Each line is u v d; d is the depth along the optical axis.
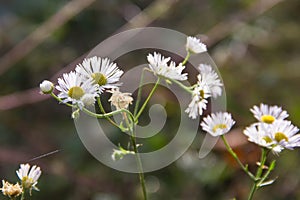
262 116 0.65
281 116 0.65
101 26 1.20
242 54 1.19
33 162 0.99
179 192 0.99
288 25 1.28
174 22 1.23
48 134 1.06
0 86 1.12
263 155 0.63
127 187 1.00
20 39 1.17
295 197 1.00
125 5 1.21
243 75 1.16
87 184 0.99
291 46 1.25
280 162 1.02
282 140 0.62
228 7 1.26
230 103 1.11
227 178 1.01
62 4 1.21
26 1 1.21
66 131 1.06
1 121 1.06
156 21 1.21
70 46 1.17
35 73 1.13
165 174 1.01
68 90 0.58
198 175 1.01
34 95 1.03
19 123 1.07
